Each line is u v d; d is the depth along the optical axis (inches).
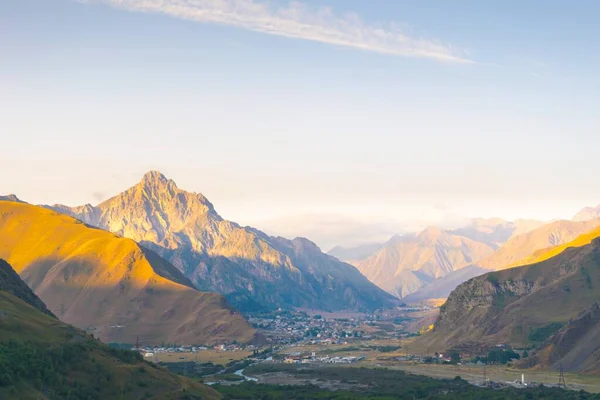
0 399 7465.6
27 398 7726.4
